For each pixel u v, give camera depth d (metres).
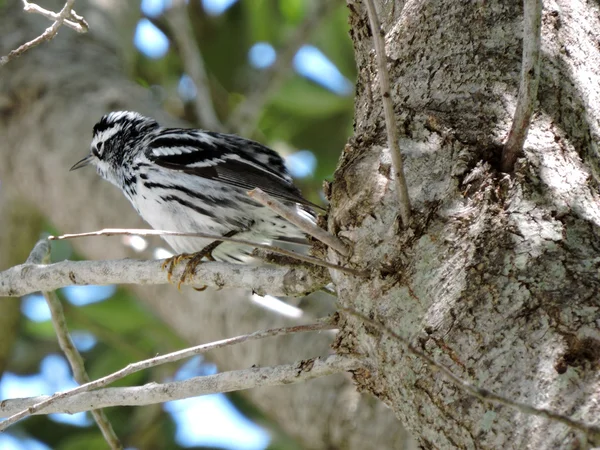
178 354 7.58
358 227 6.83
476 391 5.07
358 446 12.30
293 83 21.98
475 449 5.55
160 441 19.27
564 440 5.08
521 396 5.43
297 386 13.09
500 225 6.17
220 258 13.13
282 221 12.95
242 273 8.44
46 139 17.06
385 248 6.62
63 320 10.12
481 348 5.74
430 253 6.34
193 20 22.75
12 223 18.53
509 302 5.80
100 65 18.59
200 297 14.45
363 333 6.64
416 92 7.34
